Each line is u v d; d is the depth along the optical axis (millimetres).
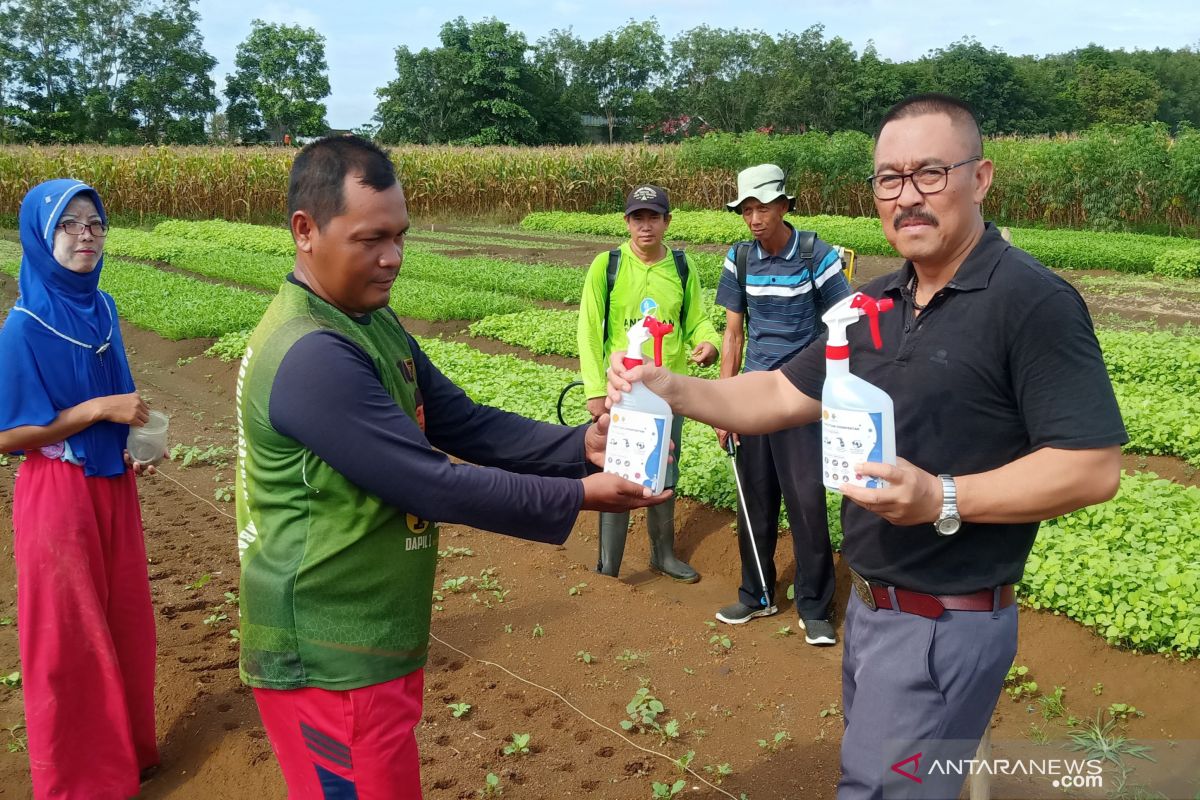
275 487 2658
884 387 2680
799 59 81250
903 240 2609
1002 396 2541
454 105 71125
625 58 86375
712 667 5152
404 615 2777
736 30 87312
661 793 3975
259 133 85562
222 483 8422
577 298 16234
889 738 2631
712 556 6867
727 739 4457
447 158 33719
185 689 4887
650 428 2771
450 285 18297
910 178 2559
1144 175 27578
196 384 12141
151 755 4312
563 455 3143
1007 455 2588
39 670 3834
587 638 5469
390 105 72062
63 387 3807
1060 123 86625
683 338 6043
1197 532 5711
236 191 30906
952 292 2576
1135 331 13766
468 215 33750
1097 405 2406
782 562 6578
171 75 79562
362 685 2693
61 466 3834
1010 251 2574
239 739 4426
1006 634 2645
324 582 2656
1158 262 20484
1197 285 18656
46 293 3820
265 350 2590
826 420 2488
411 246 24844
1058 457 2404
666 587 6605
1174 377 10297
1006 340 2484
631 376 2799
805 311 5703
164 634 5578
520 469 3195
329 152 2592
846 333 2805
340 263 2627
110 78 79688
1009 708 4750
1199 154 26703
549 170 34031
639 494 2805
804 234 5656
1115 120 86875
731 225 27109
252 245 24453
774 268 5684
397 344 2922
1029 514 2430
